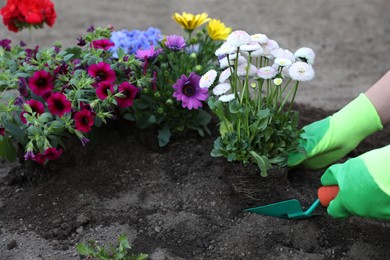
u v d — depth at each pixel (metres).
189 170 1.99
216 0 3.00
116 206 1.93
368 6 2.91
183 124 2.04
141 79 1.97
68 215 1.91
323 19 2.75
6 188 1.99
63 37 2.57
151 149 2.04
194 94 1.95
